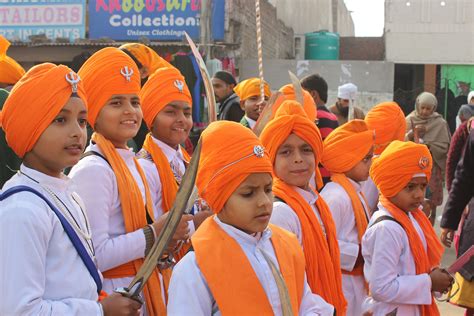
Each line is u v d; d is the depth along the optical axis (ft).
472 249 12.61
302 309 8.79
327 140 13.88
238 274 8.07
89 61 10.89
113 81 10.68
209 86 10.97
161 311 10.43
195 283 8.04
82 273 8.18
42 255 7.70
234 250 8.16
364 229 13.32
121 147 10.98
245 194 8.15
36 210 7.75
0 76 15.51
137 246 10.11
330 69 49.90
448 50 55.57
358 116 23.67
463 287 15.02
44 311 7.54
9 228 7.57
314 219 11.17
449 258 26.55
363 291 13.26
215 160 8.14
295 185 11.18
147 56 14.80
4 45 15.75
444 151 29.60
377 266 12.12
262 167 8.14
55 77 8.18
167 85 12.16
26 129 8.05
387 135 17.29
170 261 10.64
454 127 55.67
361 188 14.94
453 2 55.26
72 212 8.31
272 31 53.21
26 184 8.01
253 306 8.02
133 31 41.57
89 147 10.76
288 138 10.95
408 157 12.46
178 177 12.17
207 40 40.40
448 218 16.69
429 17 55.62
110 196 10.27
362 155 13.58
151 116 12.15
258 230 8.23
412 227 12.53
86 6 41.78
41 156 8.15
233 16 41.50
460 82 55.72
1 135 12.44
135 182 10.66
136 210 10.44
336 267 11.59
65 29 41.93
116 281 10.25
